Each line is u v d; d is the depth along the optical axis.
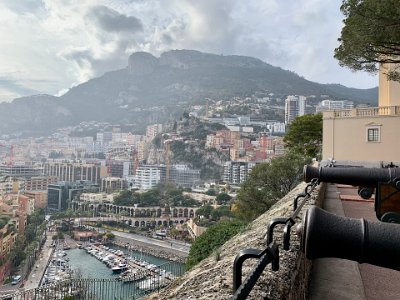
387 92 29.89
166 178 188.50
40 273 71.62
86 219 123.94
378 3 11.41
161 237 103.19
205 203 128.50
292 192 7.62
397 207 5.16
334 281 4.34
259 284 2.16
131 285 18.25
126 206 129.38
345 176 5.49
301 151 34.12
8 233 75.31
